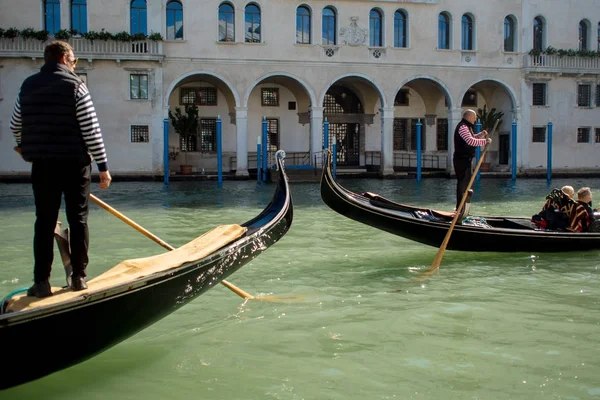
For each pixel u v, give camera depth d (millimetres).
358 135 33094
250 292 7457
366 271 8633
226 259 5711
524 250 9641
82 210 4473
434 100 33125
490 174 30750
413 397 4559
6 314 3877
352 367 5129
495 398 4543
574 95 32281
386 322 6281
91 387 4812
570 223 10070
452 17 30500
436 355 5379
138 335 5934
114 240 11266
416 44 30125
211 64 28250
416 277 8273
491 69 31062
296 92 31500
